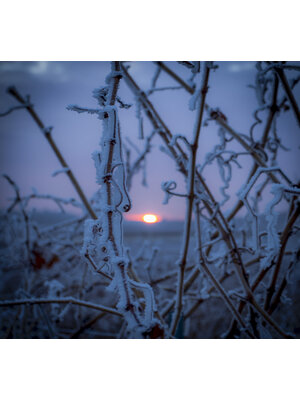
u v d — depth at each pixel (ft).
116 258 0.90
